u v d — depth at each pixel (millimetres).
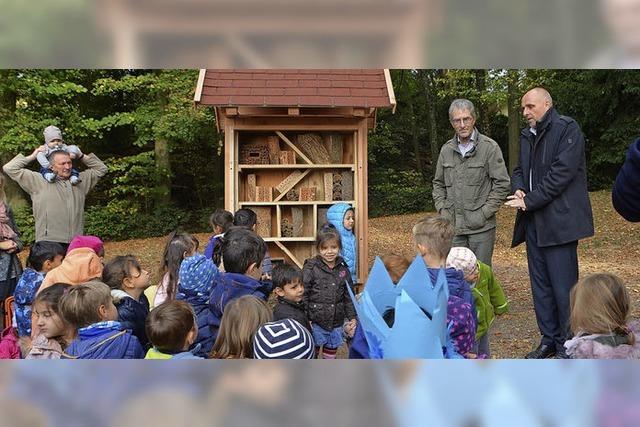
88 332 2254
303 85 5480
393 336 1359
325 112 5508
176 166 18797
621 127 15180
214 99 5270
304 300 4012
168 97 13938
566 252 3674
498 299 3541
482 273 3375
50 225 4508
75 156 4762
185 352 2223
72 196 4625
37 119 12234
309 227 6062
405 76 20984
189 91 13383
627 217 1491
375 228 15305
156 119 13938
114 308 2479
